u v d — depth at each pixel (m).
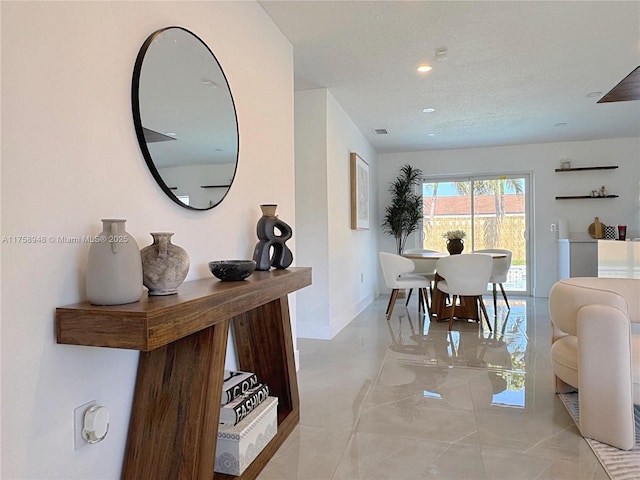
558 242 6.54
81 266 1.30
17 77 1.12
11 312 1.10
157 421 1.47
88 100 1.34
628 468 1.77
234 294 1.57
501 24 2.81
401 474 1.76
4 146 1.08
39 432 1.17
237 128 2.26
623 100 4.42
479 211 7.04
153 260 1.39
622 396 1.92
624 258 3.29
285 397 2.24
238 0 2.32
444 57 3.32
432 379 2.91
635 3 2.56
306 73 3.64
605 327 1.96
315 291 4.14
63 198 1.25
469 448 1.96
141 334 1.12
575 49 3.19
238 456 1.65
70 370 1.27
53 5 1.22
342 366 3.22
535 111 4.80
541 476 1.73
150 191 1.62
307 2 2.52
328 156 4.11
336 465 1.84
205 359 1.48
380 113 4.84
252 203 2.46
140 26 1.57
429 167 7.07
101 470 1.38
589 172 6.43
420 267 5.82
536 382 2.83
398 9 2.62
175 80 1.75
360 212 5.39
